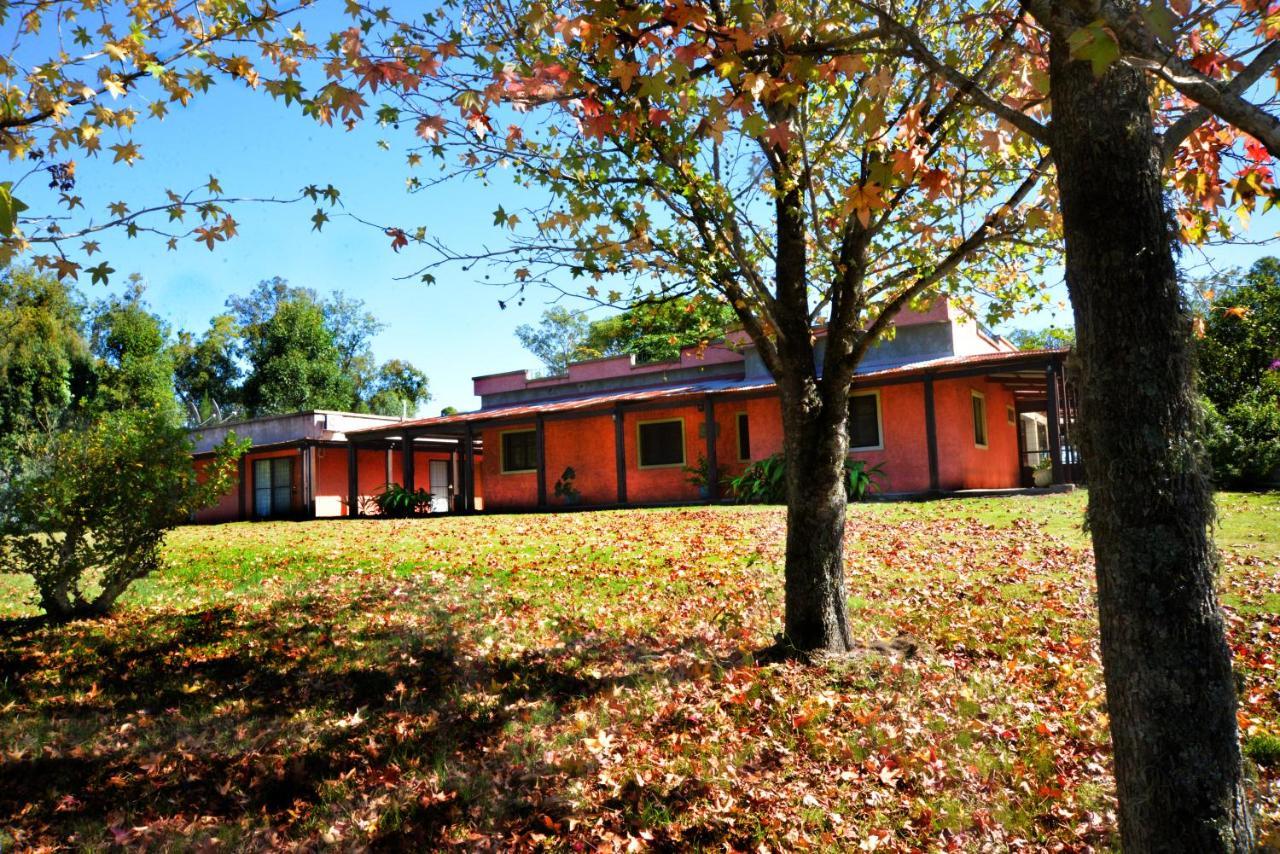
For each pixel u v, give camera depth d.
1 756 4.91
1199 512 2.40
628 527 13.77
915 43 3.03
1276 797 3.94
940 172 3.41
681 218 5.43
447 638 7.11
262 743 5.07
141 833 4.02
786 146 3.32
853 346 5.87
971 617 7.25
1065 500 13.52
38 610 9.34
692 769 4.46
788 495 6.09
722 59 3.18
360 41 3.46
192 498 8.87
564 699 5.64
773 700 5.29
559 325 53.72
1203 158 3.64
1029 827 3.88
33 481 8.32
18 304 30.55
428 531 15.36
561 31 3.49
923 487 17.06
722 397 18.50
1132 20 2.15
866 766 4.46
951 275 6.00
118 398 34.06
